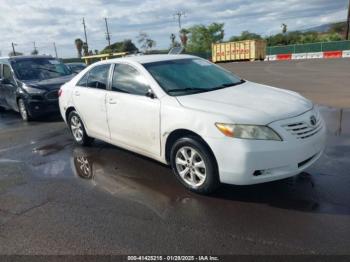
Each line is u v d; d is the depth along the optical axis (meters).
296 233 3.18
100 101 5.41
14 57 10.49
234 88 4.73
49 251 3.18
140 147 4.84
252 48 43.00
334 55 37.66
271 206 3.70
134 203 4.02
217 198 3.96
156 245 3.15
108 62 5.48
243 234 3.23
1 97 10.83
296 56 41.88
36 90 9.05
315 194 3.89
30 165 5.68
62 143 6.90
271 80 15.95
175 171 4.32
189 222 3.51
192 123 3.92
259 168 3.59
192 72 5.02
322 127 4.10
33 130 8.34
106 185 4.60
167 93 4.43
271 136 3.58
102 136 5.66
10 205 4.20
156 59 5.14
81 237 3.37
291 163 3.66
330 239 3.06
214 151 3.73
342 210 3.53
